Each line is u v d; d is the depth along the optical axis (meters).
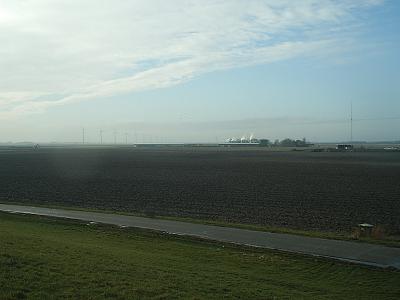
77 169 94.62
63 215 35.28
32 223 30.78
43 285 12.68
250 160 132.12
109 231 28.20
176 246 23.83
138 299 12.38
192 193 54.16
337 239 26.08
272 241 25.31
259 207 43.03
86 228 29.33
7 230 23.62
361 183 66.88
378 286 17.72
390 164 112.50
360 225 29.69
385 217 37.81
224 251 22.81
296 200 48.22
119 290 12.94
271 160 132.12
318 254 22.28
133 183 66.00
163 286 13.95
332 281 18.31
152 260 18.81
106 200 47.69
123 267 15.94
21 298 11.64
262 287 16.03
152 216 35.41
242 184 64.62
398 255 22.28
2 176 77.56
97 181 69.12
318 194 53.56
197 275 16.58
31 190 57.00
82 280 13.47
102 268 15.26
